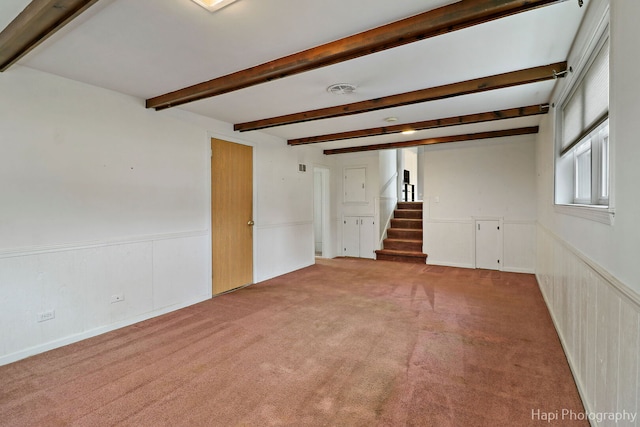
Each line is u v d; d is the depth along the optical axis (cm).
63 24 177
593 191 227
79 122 283
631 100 126
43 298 262
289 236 555
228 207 434
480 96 325
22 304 251
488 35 205
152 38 208
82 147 285
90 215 291
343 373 225
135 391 205
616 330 141
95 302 294
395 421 176
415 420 177
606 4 152
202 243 396
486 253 565
